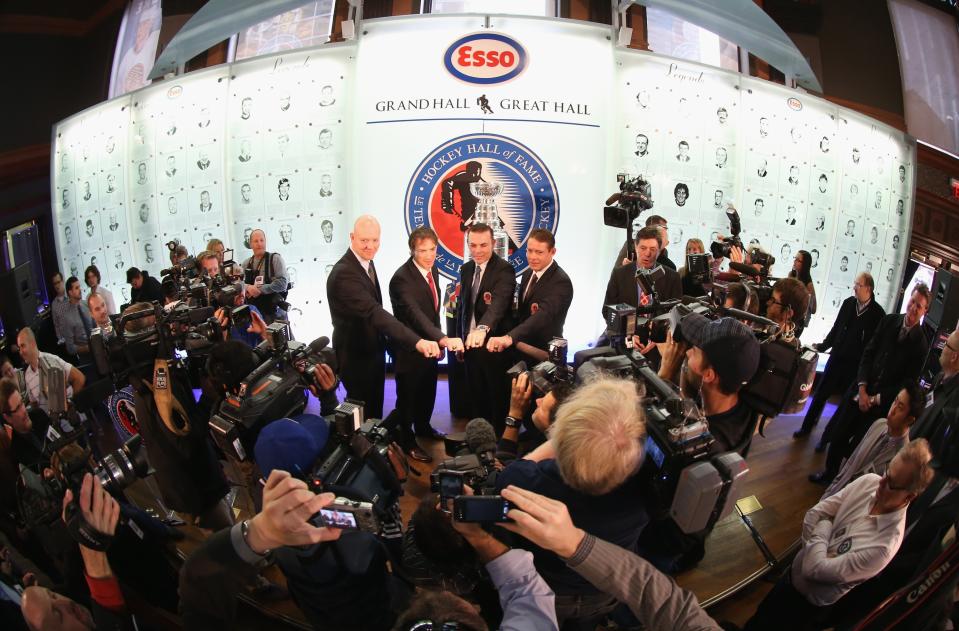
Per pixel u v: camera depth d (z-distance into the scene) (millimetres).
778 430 5109
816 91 6754
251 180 6410
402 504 3822
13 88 7758
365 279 4305
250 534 1419
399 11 7910
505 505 1402
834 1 8305
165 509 3658
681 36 8172
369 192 6199
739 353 2139
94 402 3254
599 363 2172
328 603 1791
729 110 6426
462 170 6090
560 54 6062
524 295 4363
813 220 6816
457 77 6020
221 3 6094
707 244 6609
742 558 3371
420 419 4539
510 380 4391
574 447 1580
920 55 8492
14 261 7648
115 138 6645
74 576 2361
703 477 1541
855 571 2219
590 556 1408
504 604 1478
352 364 4352
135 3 8266
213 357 2652
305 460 1774
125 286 6953
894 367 3896
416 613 1173
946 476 2512
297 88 6223
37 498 2211
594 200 6238
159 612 2459
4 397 3006
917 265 7652
